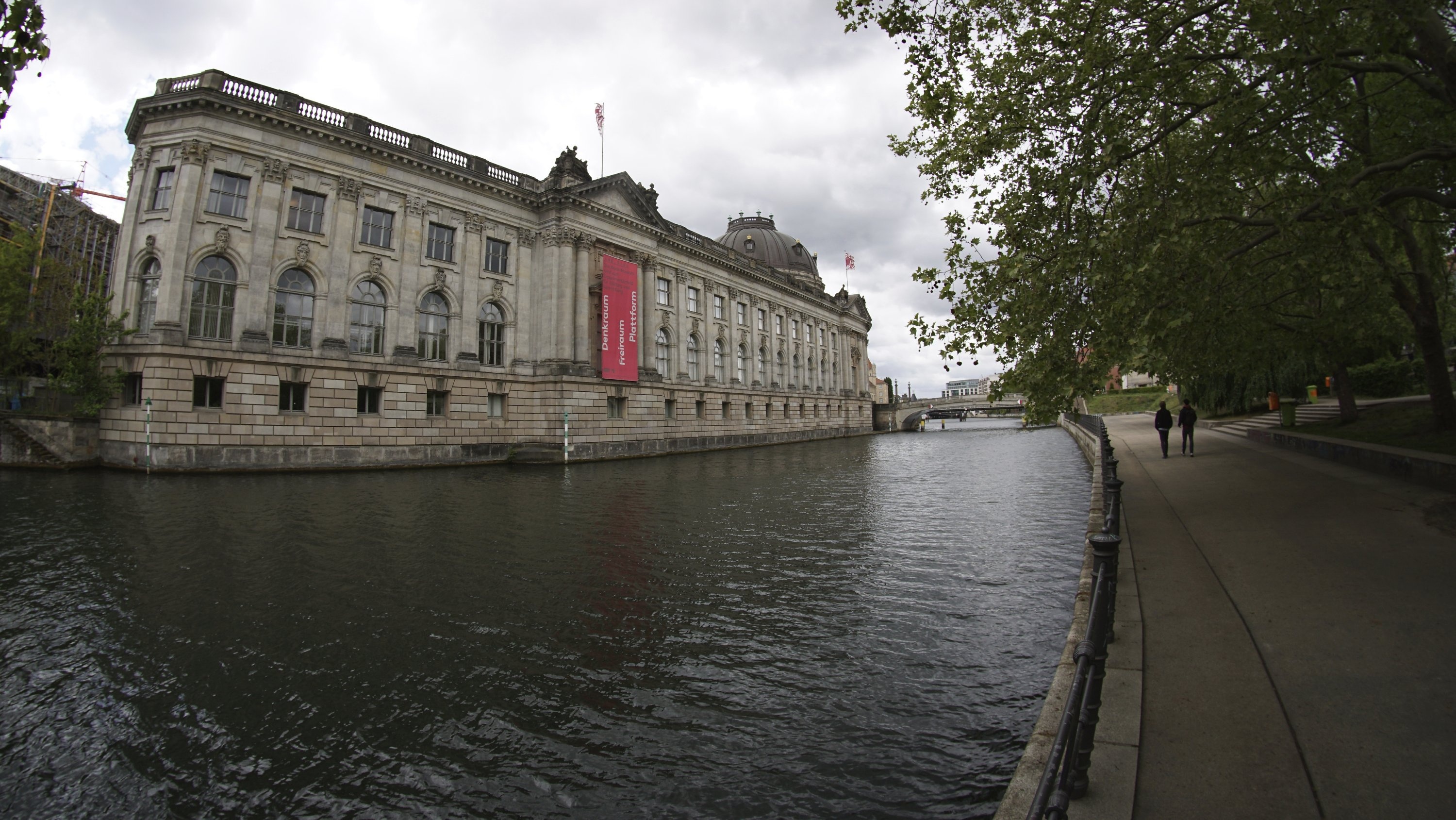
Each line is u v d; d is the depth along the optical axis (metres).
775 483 26.81
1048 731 5.00
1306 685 5.13
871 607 10.06
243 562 12.40
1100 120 12.05
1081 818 3.72
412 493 22.89
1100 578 4.68
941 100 12.23
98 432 29.20
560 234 41.34
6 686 7.36
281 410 30.97
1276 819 3.61
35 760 6.02
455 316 37.44
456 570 12.12
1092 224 12.30
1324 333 21.88
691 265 55.94
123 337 28.91
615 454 43.09
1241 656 5.77
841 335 88.19
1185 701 5.05
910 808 5.32
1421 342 16.94
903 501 21.09
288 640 8.75
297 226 32.06
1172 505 13.62
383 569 12.18
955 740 6.31
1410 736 4.29
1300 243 12.26
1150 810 3.78
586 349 41.88
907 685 7.46
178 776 5.82
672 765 6.00
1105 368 11.72
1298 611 6.67
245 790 5.64
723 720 6.78
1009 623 9.26
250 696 7.23
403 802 5.50
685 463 38.69
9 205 49.75
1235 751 4.32
